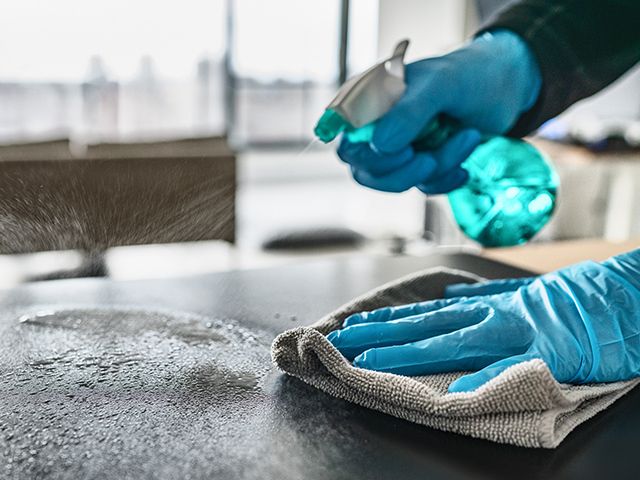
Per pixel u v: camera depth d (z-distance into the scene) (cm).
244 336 74
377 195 406
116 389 61
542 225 72
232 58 480
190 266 240
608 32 76
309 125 539
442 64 66
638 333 62
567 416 54
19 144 204
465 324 64
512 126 79
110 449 51
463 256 107
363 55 462
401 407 55
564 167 262
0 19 450
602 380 60
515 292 67
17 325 75
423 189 71
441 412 52
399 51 63
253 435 53
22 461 49
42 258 192
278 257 263
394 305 74
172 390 60
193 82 488
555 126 297
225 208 169
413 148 69
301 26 495
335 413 56
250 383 62
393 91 60
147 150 222
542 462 50
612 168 264
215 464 49
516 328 61
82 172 142
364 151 63
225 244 255
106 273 194
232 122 494
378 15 419
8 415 55
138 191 146
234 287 90
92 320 77
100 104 484
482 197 69
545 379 49
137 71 480
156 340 72
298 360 61
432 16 397
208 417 56
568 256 115
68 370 64
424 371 59
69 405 57
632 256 69
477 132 65
